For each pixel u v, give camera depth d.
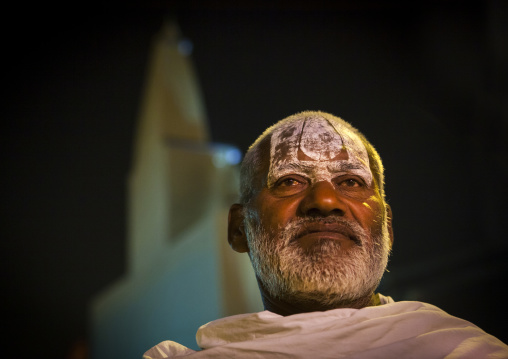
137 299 15.66
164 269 13.63
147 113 16.50
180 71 15.62
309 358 2.01
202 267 11.27
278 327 2.17
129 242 18.47
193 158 14.27
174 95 15.32
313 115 2.74
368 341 2.03
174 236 13.64
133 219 17.97
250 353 2.08
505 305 10.48
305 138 2.52
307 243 2.26
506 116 10.84
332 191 2.32
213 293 10.67
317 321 2.15
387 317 2.11
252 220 2.47
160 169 14.32
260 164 2.55
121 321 16.80
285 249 2.28
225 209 11.59
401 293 11.94
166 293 13.09
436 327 2.09
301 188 2.41
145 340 14.15
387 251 2.51
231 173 14.02
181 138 14.82
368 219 2.35
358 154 2.52
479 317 10.56
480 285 10.70
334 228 2.28
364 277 2.28
